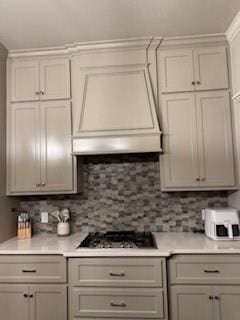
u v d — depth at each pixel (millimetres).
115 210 2756
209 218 2383
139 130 2391
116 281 2004
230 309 1966
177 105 2475
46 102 2584
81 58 2545
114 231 2730
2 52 2512
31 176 2541
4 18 2086
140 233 2629
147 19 2160
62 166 2529
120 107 2439
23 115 2592
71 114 2555
